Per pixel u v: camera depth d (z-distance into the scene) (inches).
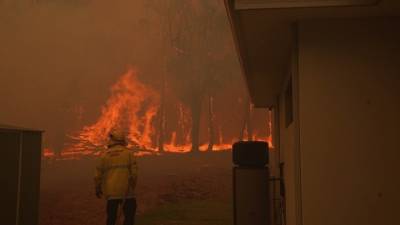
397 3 98.6
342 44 110.5
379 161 106.3
